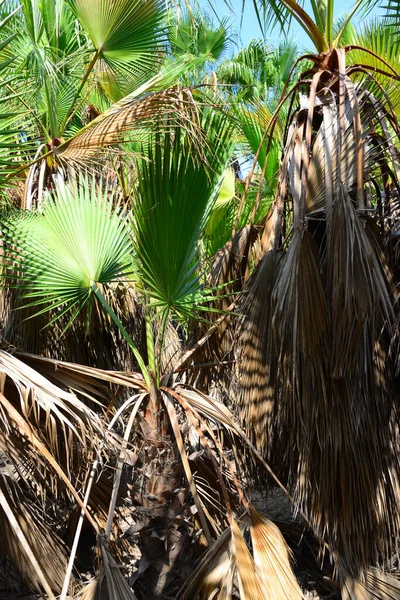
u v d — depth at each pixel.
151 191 2.60
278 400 3.01
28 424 2.39
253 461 3.23
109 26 3.80
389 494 2.95
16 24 4.11
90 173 3.72
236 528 2.38
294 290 2.86
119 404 3.50
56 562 2.90
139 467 2.80
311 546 3.36
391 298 2.99
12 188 3.95
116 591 2.22
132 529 2.69
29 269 2.76
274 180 4.44
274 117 3.46
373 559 2.89
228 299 3.41
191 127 2.84
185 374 3.46
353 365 2.86
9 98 2.85
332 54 3.31
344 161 2.96
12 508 2.72
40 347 3.66
